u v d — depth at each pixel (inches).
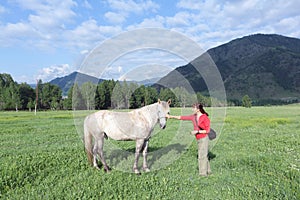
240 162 329.4
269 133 585.9
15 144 482.3
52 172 283.7
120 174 279.6
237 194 224.2
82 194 218.7
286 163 309.9
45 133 650.8
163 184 251.6
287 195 211.9
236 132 606.2
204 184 256.8
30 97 2753.4
